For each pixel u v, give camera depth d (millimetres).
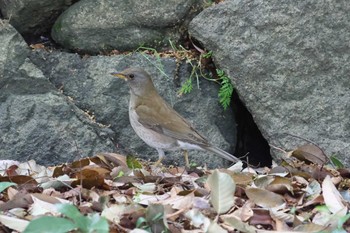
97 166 10672
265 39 12859
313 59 12867
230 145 13453
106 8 13281
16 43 12891
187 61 13367
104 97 13125
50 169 11328
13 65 12797
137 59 13273
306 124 12859
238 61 12883
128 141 13148
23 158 12602
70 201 9312
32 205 8906
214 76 13438
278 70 12867
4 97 12734
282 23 12859
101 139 12969
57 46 13688
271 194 9383
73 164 10984
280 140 12844
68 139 12781
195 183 10094
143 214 8438
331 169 11062
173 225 8398
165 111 12258
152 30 13359
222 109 13414
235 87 12992
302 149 11281
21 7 13250
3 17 13477
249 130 14258
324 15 12844
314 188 9961
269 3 12867
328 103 12844
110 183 10055
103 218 7578
